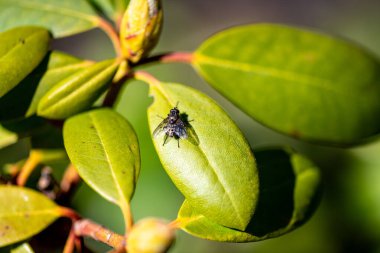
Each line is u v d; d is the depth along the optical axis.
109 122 0.19
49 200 0.19
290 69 0.22
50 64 0.20
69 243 0.19
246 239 0.18
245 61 0.22
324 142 0.22
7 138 0.20
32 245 0.21
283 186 0.20
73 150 0.18
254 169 0.18
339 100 0.22
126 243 0.17
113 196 0.18
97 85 0.19
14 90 0.20
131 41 0.19
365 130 0.22
